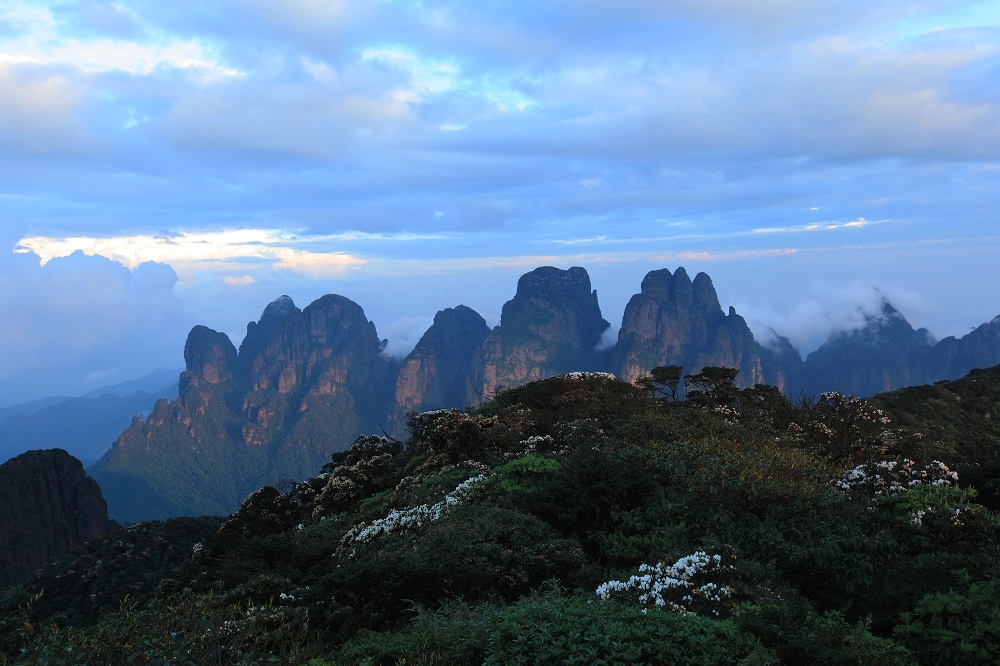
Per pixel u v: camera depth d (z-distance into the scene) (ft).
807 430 58.95
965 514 32.35
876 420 61.05
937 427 84.17
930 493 37.06
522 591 30.37
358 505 65.77
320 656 26.02
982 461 40.98
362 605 31.09
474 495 46.14
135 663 19.30
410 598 30.17
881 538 32.65
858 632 22.38
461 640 23.41
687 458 42.39
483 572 30.12
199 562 56.85
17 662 18.48
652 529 35.37
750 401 68.23
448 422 63.16
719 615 25.58
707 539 32.40
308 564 44.73
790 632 22.38
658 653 20.76
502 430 63.16
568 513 37.17
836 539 32.50
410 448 78.28
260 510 74.49
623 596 27.22
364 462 71.20
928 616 23.61
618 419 62.39
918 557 30.32
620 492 37.32
